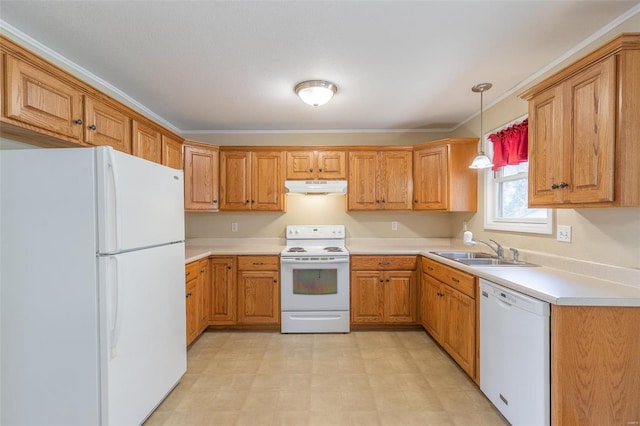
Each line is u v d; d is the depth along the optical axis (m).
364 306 3.13
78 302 1.43
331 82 2.40
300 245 3.62
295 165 3.44
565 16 1.62
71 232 1.43
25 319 1.44
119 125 2.14
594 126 1.47
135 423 1.61
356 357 2.56
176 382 2.06
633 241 1.58
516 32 1.76
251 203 3.43
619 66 1.37
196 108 2.97
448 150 3.17
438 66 2.16
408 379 2.21
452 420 1.78
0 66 1.37
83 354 1.43
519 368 1.57
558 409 1.38
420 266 3.11
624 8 1.56
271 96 2.68
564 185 1.65
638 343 1.38
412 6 1.54
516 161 2.48
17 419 1.45
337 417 1.81
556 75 1.67
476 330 2.03
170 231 1.98
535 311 1.45
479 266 2.12
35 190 1.44
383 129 3.73
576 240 1.93
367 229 3.73
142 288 1.68
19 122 1.45
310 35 1.78
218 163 3.41
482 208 3.06
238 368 2.38
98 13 1.58
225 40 1.83
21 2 1.49
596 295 1.39
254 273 3.13
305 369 2.36
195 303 2.75
